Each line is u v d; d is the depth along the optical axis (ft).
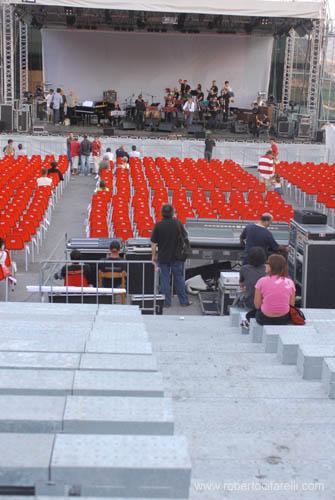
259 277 27.86
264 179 75.77
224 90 113.39
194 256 39.17
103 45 117.39
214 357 20.98
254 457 13.44
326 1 97.91
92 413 11.94
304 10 93.04
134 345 17.49
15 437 10.81
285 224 41.93
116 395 13.35
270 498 11.78
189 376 18.88
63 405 12.25
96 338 18.43
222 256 39.14
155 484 10.16
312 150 100.07
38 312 26.25
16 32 107.14
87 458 10.26
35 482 10.02
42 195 59.31
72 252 35.24
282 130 108.27
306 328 21.74
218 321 29.58
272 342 21.70
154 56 118.32
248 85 119.85
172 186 67.82
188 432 14.61
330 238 33.94
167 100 111.34
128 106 115.14
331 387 16.84
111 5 91.20
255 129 107.76
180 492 10.18
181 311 36.99
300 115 105.70
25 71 115.24
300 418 15.56
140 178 71.15
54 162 73.92
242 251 39.11
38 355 15.78
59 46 116.98
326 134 99.19
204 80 119.65
